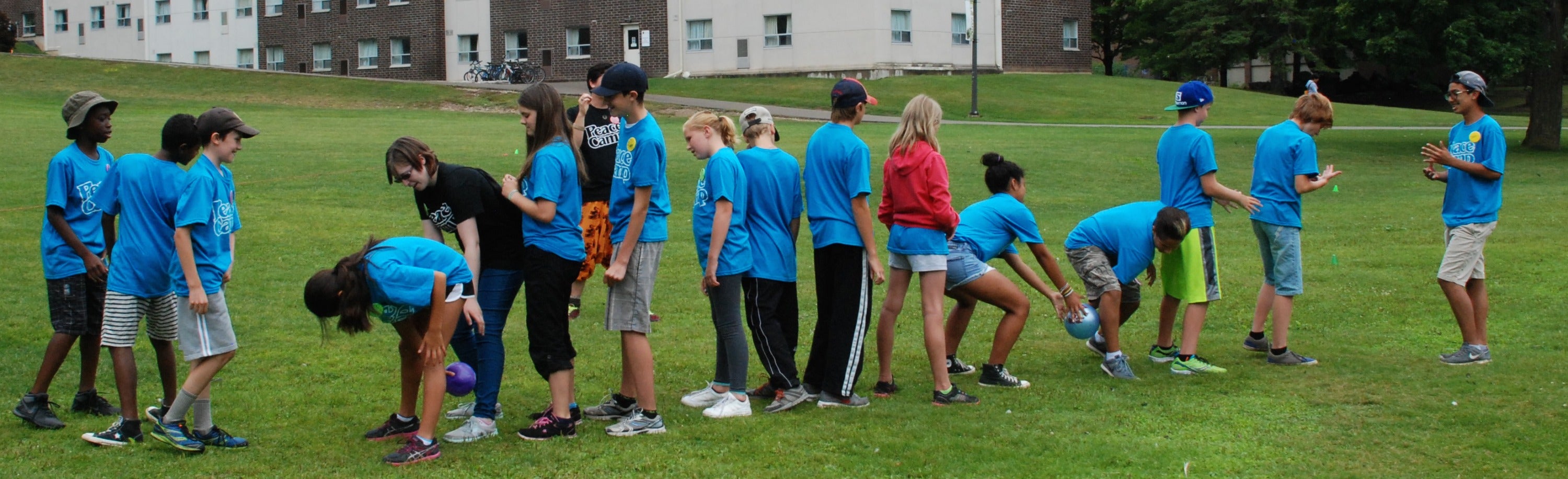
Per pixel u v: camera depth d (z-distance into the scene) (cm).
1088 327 660
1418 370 667
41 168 1538
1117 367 669
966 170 1773
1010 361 718
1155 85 4034
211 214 519
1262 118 3112
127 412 533
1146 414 586
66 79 3644
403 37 4959
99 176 583
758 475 491
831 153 597
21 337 742
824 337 625
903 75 4125
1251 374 669
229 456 517
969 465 504
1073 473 495
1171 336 710
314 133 2214
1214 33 4753
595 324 826
